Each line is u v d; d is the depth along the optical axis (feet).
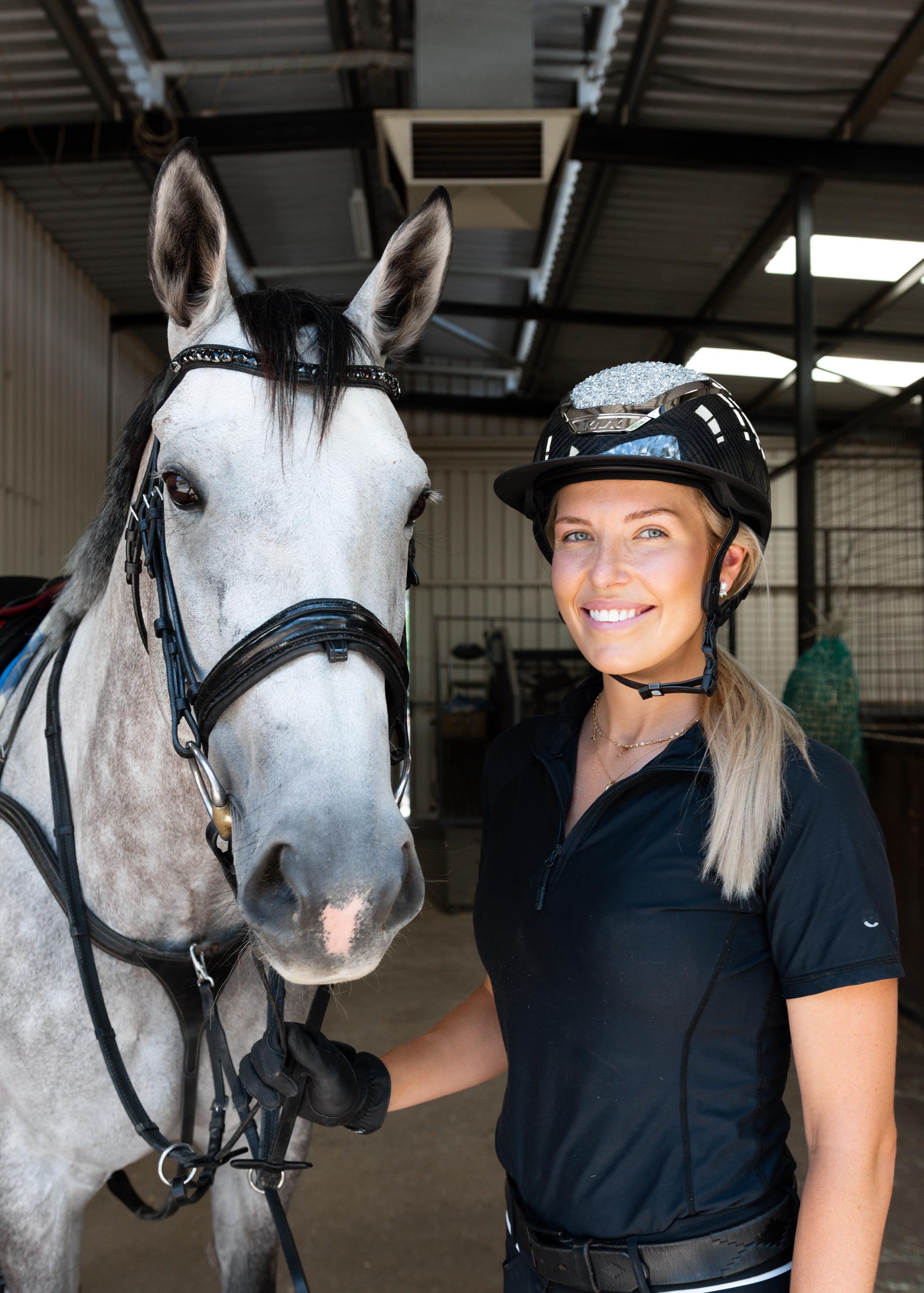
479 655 24.85
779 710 2.50
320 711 2.43
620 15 11.32
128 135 13.53
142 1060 3.48
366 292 3.33
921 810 9.92
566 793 2.68
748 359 22.48
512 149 11.71
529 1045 2.56
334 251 18.78
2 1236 3.54
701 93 13.01
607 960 2.35
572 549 2.61
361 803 2.34
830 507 24.38
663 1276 2.30
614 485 2.52
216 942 3.46
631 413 2.49
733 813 2.30
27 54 12.30
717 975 2.30
